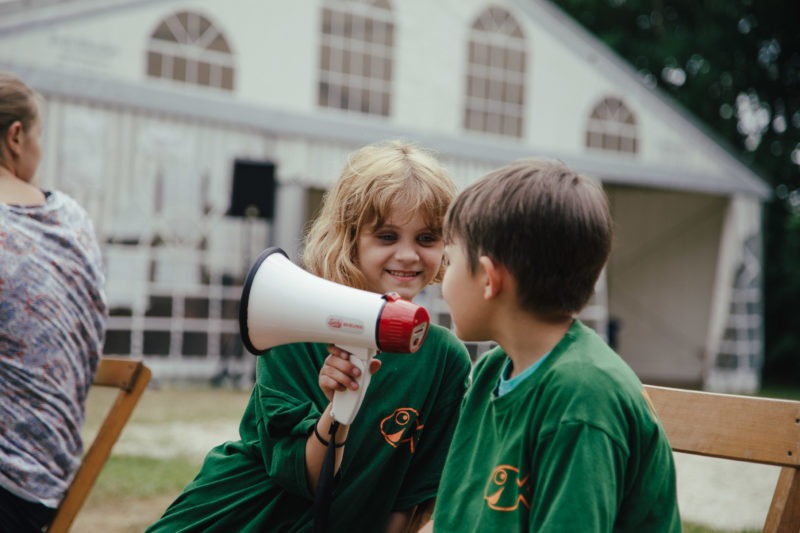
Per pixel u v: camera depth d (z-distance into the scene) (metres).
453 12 10.84
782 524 1.47
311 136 9.91
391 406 1.76
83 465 2.10
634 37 18.70
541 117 11.38
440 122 10.75
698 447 1.59
